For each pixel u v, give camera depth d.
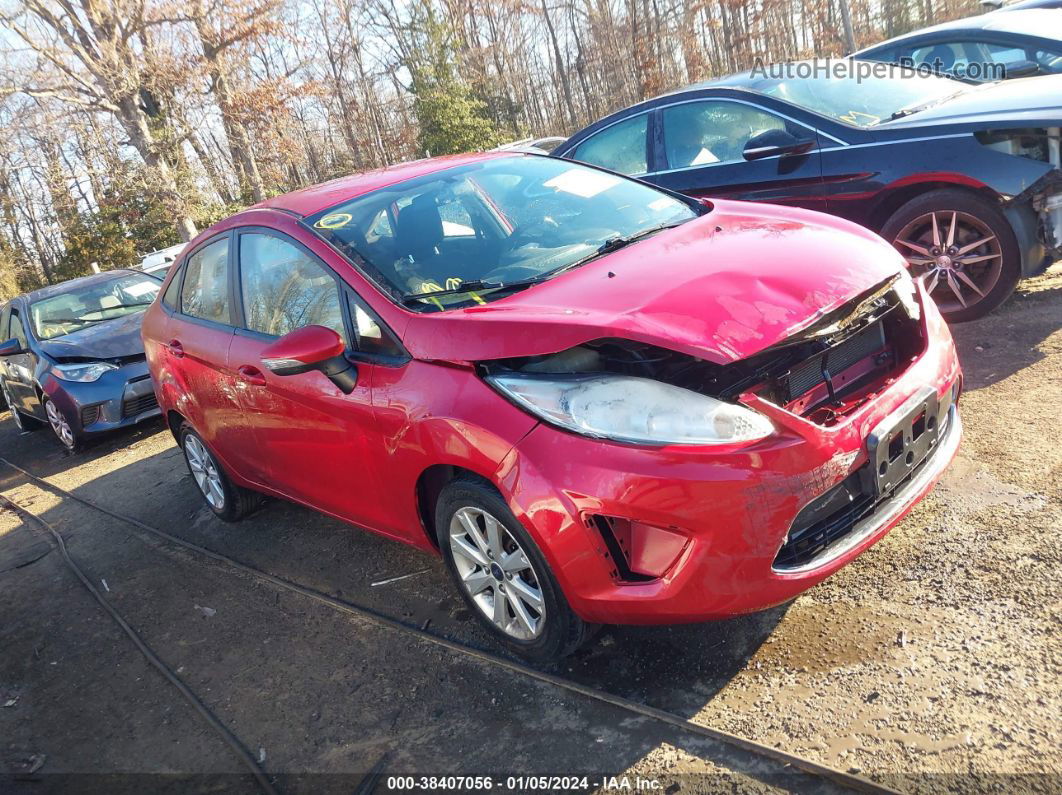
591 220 3.57
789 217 3.32
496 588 2.88
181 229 31.44
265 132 35.97
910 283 2.92
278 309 3.61
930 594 2.71
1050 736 2.09
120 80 29.11
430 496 3.08
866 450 2.45
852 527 2.52
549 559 2.51
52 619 4.34
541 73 49.25
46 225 41.19
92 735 3.19
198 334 4.25
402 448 2.89
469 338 2.67
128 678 3.55
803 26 42.56
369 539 4.27
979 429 3.65
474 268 3.22
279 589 3.99
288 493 4.11
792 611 2.82
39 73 27.98
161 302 4.86
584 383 2.45
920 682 2.37
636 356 2.51
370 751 2.69
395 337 2.94
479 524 2.86
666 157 5.84
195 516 5.32
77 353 7.86
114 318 8.66
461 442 2.63
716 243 3.03
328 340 2.92
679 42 43.00
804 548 2.43
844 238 3.02
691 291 2.60
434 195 3.63
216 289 4.17
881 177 4.77
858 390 2.74
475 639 3.15
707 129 5.62
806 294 2.58
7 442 9.88
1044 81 4.85
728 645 2.73
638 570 2.44
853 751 2.20
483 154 4.21
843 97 5.25
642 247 3.14
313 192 3.97
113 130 31.50
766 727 2.35
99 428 7.70
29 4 26.80
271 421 3.71
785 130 5.17
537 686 2.79
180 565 4.59
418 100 35.91
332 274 3.27
